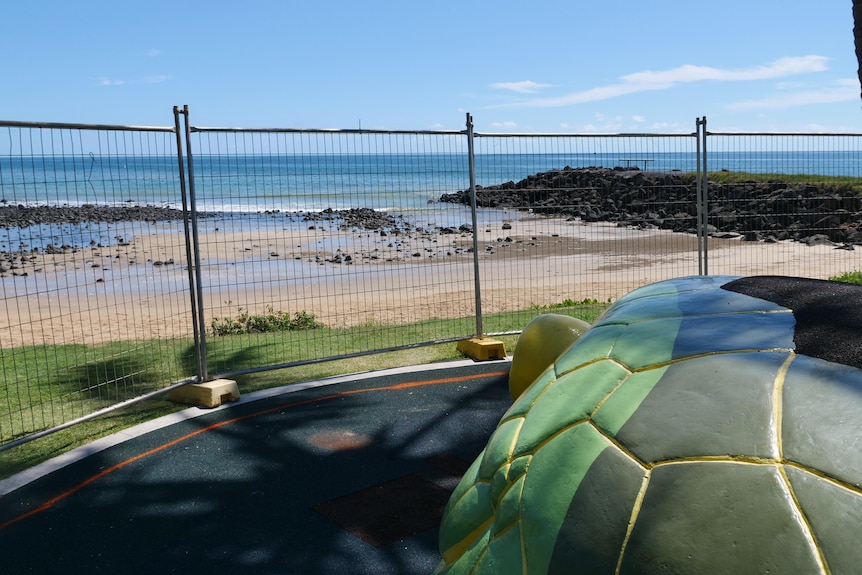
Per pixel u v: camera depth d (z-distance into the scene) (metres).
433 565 3.73
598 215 28.14
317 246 21.30
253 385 6.96
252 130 6.45
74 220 21.17
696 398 1.57
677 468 1.45
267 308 12.62
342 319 11.39
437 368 7.36
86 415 5.69
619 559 1.41
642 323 1.99
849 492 1.27
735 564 1.27
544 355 2.62
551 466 1.69
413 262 18.47
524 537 1.65
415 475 4.81
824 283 2.01
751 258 18.97
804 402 1.44
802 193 23.59
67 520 4.27
